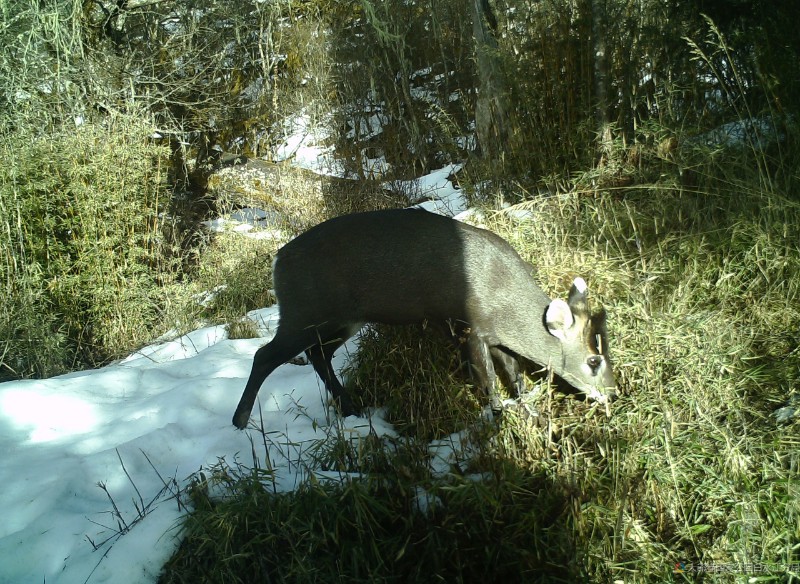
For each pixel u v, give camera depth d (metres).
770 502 1.43
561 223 2.49
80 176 3.44
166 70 4.85
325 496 1.51
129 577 1.50
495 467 1.56
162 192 4.09
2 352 2.85
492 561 1.43
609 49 2.94
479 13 3.39
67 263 3.36
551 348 1.84
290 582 1.47
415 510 1.53
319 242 1.91
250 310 3.30
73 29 4.10
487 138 3.44
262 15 5.33
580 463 1.61
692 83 2.77
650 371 1.78
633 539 1.43
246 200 4.70
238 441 1.87
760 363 1.81
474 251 1.87
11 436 2.02
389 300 1.89
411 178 4.12
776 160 2.38
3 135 3.59
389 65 4.68
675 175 2.51
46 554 1.56
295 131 5.48
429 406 1.85
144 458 1.84
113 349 3.22
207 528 1.53
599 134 2.79
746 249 2.10
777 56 2.50
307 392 2.12
